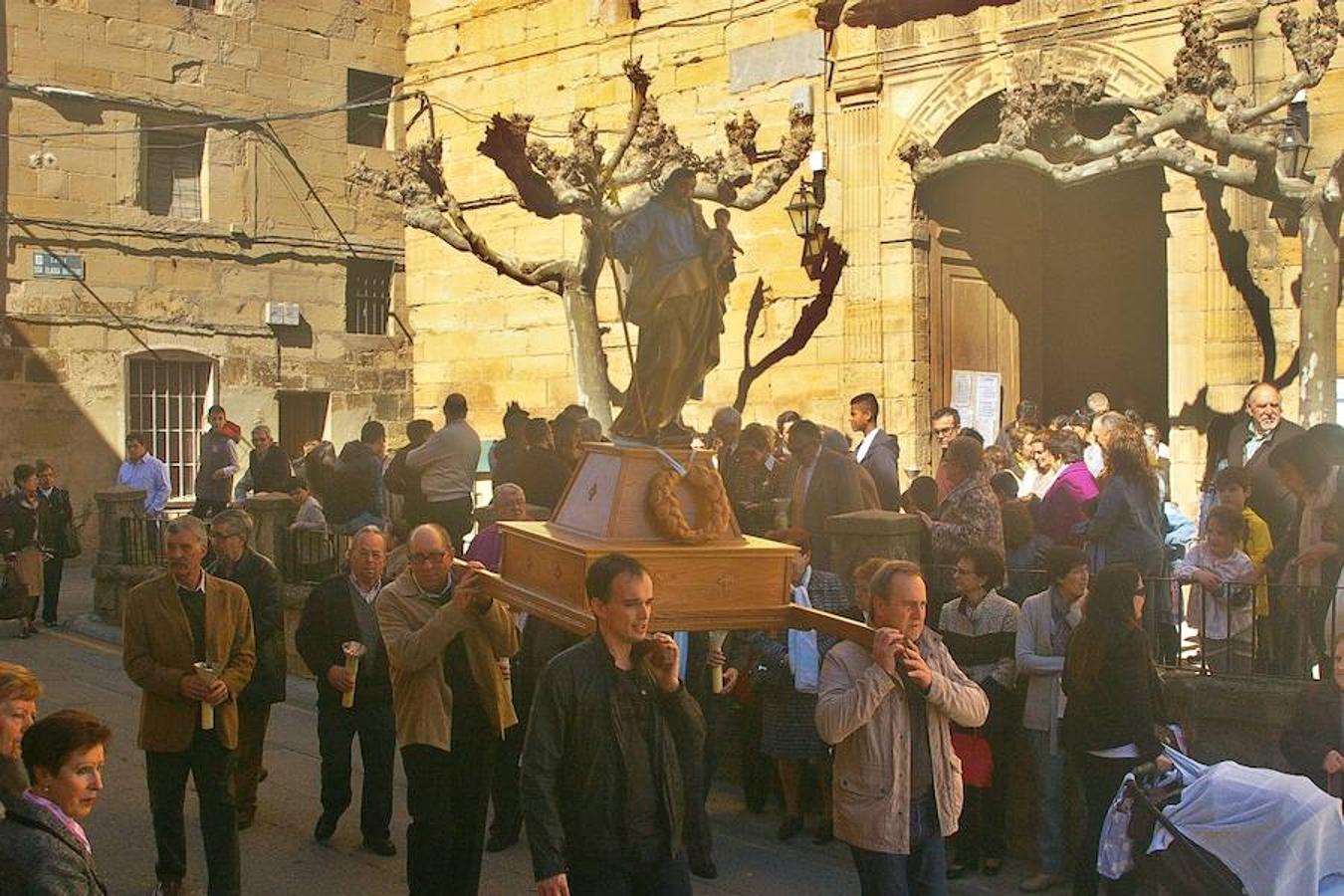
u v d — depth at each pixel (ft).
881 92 51.19
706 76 56.39
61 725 13.80
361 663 26.91
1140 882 20.43
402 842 27.84
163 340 77.25
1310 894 18.12
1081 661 21.24
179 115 77.61
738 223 55.47
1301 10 41.73
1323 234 36.94
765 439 36.40
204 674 22.40
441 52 66.90
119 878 25.30
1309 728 20.74
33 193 72.49
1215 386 43.01
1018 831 26.58
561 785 15.56
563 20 61.57
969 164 42.75
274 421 82.12
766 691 27.20
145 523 51.90
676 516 14.73
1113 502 27.02
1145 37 44.62
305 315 83.41
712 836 26.81
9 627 53.26
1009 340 55.62
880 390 51.01
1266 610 25.35
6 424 71.82
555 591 15.58
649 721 15.74
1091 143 38.81
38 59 72.33
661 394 16.16
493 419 64.90
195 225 78.13
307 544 43.96
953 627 26.07
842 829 18.03
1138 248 55.67
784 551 15.08
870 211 51.31
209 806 22.97
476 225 65.67
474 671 21.91
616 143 59.06
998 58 48.16
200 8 78.43
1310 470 25.32
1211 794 19.10
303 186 83.05
